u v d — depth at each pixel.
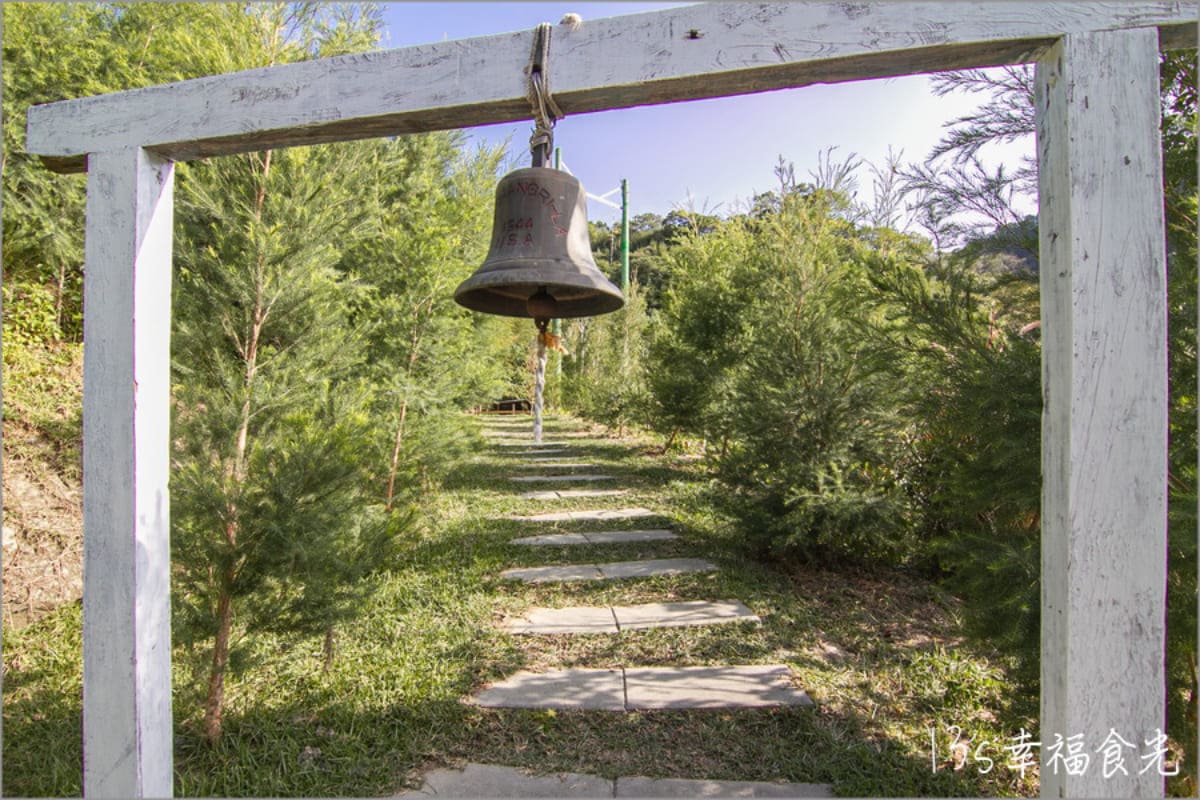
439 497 7.49
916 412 3.25
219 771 2.64
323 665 3.50
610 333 17.28
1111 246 1.48
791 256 5.15
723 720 3.01
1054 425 1.57
